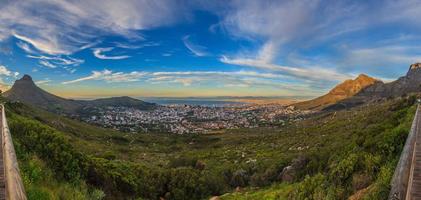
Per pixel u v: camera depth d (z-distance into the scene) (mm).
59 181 15172
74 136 112125
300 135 124812
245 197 48000
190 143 169625
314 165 44844
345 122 106062
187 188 51656
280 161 64312
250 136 179000
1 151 11312
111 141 148750
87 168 20438
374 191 11797
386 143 15484
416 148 12859
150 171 48562
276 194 39094
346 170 15695
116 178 26172
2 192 8016
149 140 175625
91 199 16703
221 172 67375
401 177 10102
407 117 20938
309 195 19000
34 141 15938
